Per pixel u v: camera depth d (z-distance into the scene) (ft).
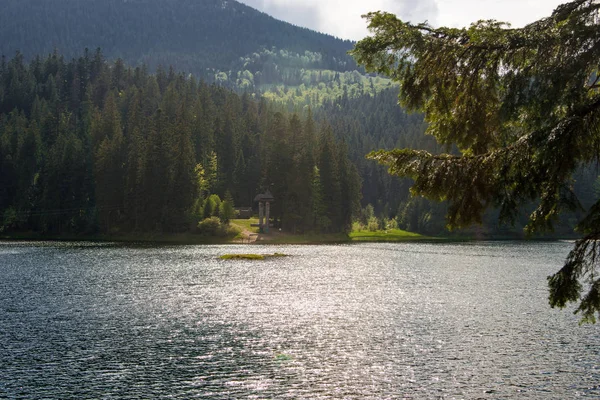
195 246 426.92
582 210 35.81
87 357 98.43
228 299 162.40
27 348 104.27
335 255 337.11
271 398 78.33
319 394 79.87
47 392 80.43
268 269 251.60
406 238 545.03
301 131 580.30
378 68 42.55
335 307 148.56
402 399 77.66
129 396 78.89
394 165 42.32
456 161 40.22
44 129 631.56
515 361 95.09
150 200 502.38
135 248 396.57
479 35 38.78
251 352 101.81
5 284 194.90
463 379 85.81
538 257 313.32
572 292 36.32
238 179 614.34
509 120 40.01
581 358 96.58
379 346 105.81
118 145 536.01
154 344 107.55
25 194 549.54
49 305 151.53
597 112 35.47
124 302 156.76
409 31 40.81
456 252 357.41
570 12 36.68
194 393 80.28
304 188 538.88
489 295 168.86
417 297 165.99
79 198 532.32
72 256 319.47
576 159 34.99
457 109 43.24
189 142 516.32
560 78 35.76
